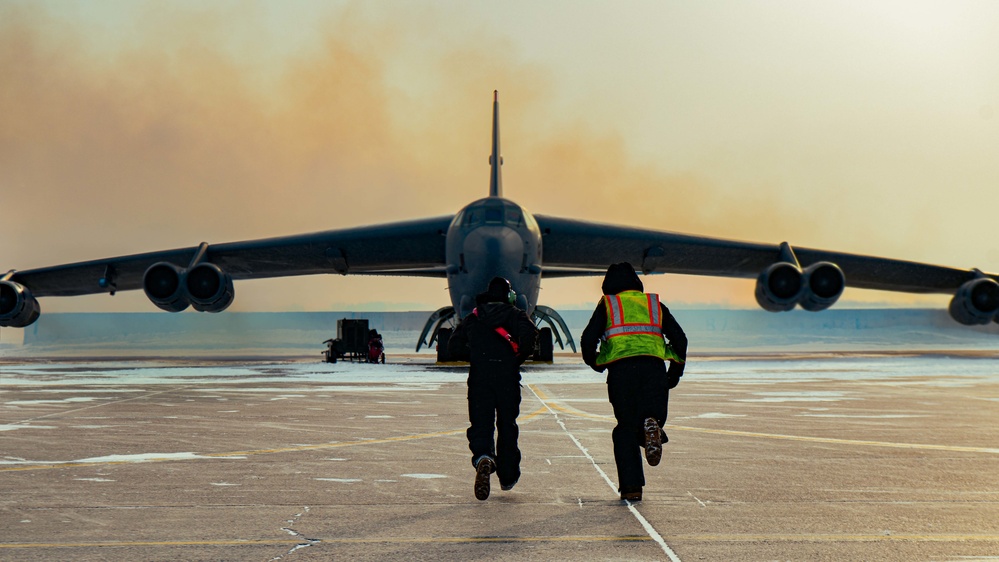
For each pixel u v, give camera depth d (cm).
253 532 1135
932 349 10150
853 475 1538
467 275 4897
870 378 4284
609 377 1379
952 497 1350
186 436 2083
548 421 2380
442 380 4253
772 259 5953
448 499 1346
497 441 1414
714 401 2983
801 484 1457
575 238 5578
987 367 5338
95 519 1207
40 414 2598
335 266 6059
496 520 1202
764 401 2983
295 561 999
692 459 1714
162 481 1491
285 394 3378
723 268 6141
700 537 1104
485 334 1412
